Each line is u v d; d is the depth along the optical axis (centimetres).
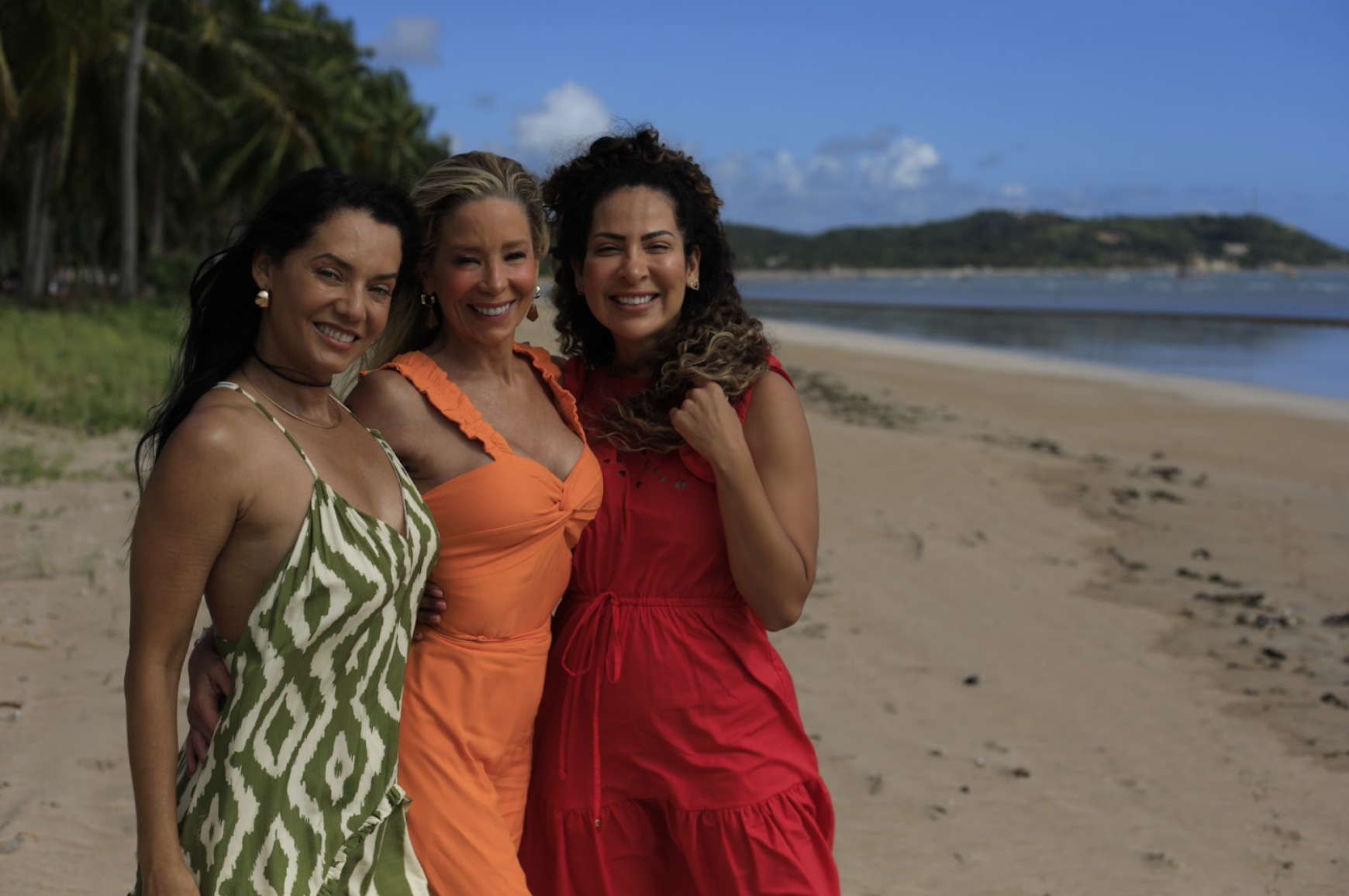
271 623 201
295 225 207
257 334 217
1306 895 422
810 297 9844
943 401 2194
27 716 475
